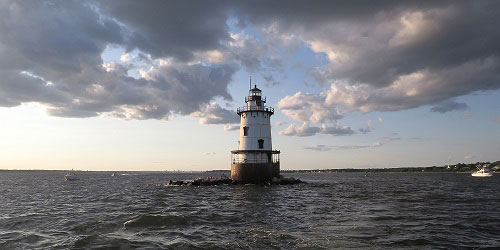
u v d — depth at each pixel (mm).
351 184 78062
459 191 52312
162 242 16969
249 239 17531
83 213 27594
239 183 62656
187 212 27672
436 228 20312
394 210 28359
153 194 48656
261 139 62969
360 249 15484
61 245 16500
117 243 16688
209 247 16047
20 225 22047
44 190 62000
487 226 21141
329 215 25625
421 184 77812
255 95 64312
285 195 44125
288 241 17016
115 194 50062
